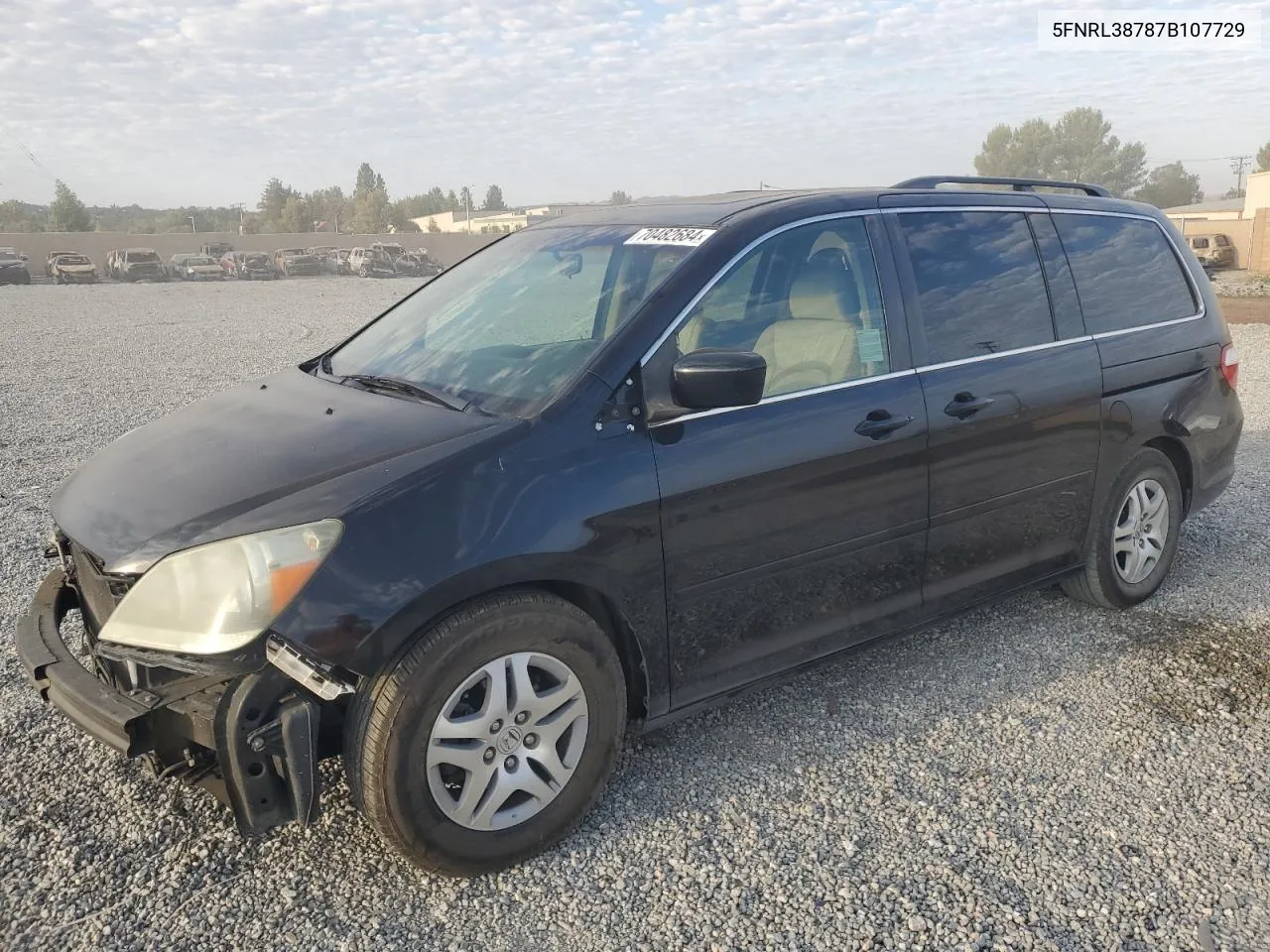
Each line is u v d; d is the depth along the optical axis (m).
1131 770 3.15
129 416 9.21
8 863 2.71
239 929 2.48
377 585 2.39
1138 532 4.36
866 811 2.95
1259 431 7.74
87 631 2.90
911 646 4.09
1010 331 3.75
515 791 2.71
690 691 3.04
